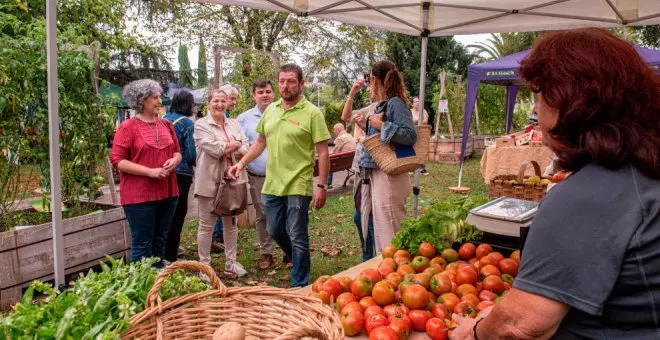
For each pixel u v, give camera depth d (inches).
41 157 189.3
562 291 41.6
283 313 64.8
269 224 160.4
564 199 42.8
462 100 671.1
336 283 87.4
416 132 146.7
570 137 44.4
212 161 176.1
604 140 41.7
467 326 60.4
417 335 77.0
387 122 144.2
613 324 42.3
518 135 406.6
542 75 44.9
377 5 166.1
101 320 59.8
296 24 593.0
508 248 101.6
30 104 176.9
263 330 64.6
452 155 570.9
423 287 81.8
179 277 70.2
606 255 40.1
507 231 92.7
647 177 41.9
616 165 42.4
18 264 156.2
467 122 390.6
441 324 73.3
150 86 158.9
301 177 151.9
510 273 93.5
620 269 40.3
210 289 70.3
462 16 180.4
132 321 58.9
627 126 41.8
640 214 40.3
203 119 177.0
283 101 155.3
